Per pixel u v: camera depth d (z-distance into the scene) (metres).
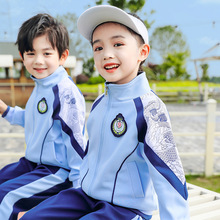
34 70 1.58
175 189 0.99
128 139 1.09
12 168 1.65
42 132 1.55
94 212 1.07
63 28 1.63
